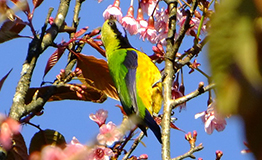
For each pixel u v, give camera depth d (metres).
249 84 0.79
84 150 2.41
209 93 6.89
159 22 7.83
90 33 7.00
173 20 6.04
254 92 0.79
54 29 6.24
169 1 6.19
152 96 7.39
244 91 0.79
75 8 7.68
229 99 0.80
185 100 5.17
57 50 6.27
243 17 0.81
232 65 0.80
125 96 7.38
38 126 5.83
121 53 7.93
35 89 5.93
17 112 5.38
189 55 6.42
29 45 5.79
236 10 0.82
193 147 6.09
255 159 0.77
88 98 6.54
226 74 0.81
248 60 0.80
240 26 0.81
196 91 5.25
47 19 5.79
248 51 0.80
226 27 0.82
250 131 0.78
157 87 7.44
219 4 0.85
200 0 5.92
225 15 0.82
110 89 7.14
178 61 6.64
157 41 7.84
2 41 5.68
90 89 6.42
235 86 0.80
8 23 5.53
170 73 5.59
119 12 7.86
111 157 6.07
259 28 0.81
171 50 5.68
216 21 0.83
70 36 7.21
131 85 7.41
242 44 0.80
